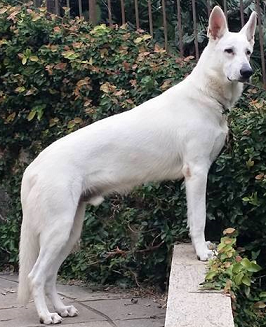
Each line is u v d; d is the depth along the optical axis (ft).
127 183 19.16
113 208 23.11
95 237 23.40
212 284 15.74
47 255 17.83
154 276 22.47
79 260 23.43
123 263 22.76
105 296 21.44
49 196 17.78
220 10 18.60
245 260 17.26
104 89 23.36
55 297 18.79
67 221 17.85
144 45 24.84
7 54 25.86
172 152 18.93
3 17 26.35
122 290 22.39
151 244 22.34
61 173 17.98
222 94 18.81
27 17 25.98
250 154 20.31
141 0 31.91
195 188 18.61
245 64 18.03
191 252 19.34
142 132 18.88
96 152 18.57
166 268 22.22
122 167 18.85
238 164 20.59
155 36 31.01
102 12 32.68
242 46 18.34
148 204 22.47
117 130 18.88
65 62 25.29
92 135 18.71
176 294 15.08
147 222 22.30
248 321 17.66
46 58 25.41
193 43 31.32
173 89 19.45
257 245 21.09
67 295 21.54
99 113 23.38
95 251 23.18
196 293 15.17
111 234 23.27
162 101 19.34
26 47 25.84
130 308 19.85
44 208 17.80
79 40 25.30
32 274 17.92
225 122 19.21
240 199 20.77
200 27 31.96
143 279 22.74
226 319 13.26
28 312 19.13
